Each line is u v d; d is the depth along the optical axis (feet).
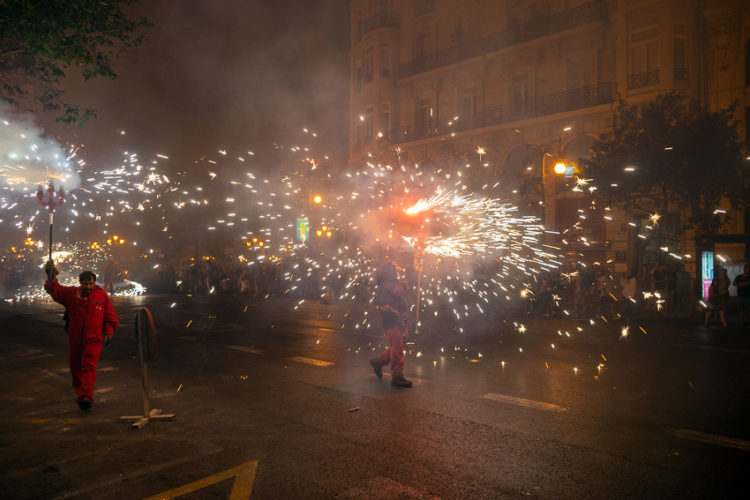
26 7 24.98
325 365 27.04
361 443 15.20
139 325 17.62
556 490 12.07
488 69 95.45
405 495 11.87
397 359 22.18
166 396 20.80
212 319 49.21
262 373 25.14
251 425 16.98
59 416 18.17
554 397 20.36
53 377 24.53
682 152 53.26
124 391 21.70
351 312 55.98
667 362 27.63
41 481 12.69
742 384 22.56
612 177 57.00
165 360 28.63
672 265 61.41
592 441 15.31
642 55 75.31
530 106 89.40
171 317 51.01
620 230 75.46
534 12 90.12
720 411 18.47
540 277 59.88
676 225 58.95
